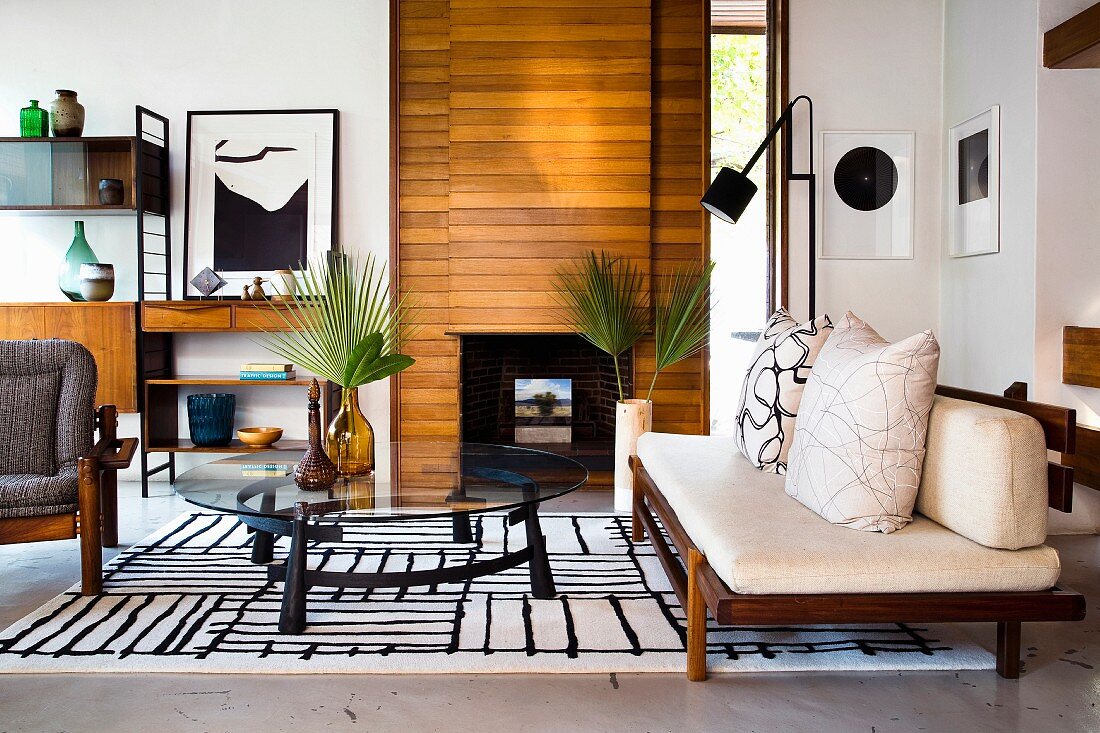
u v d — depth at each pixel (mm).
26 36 5062
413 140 4996
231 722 2139
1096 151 3941
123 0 5059
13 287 5125
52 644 2588
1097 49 3619
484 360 5266
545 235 4871
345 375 3121
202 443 4852
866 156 4863
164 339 5086
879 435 2385
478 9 4844
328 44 5062
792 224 4875
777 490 2832
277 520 2885
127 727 2113
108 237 5109
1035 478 2219
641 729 2104
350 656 2508
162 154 5043
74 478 3031
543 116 4848
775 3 4938
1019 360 4086
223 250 5070
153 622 2770
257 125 5074
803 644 2621
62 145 4980
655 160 4969
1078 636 2719
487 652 2539
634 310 4867
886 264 4891
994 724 2137
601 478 4910
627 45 4832
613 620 2801
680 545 2629
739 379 5055
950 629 2766
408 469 3238
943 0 4828
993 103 4301
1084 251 3965
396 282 5020
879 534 2334
